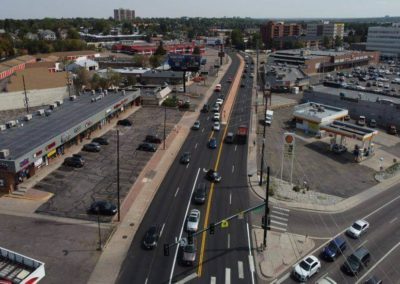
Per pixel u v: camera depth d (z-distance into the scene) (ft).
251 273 141.08
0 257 114.01
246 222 175.01
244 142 287.07
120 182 211.20
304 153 270.05
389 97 377.50
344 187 216.33
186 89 493.77
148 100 393.50
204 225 171.12
